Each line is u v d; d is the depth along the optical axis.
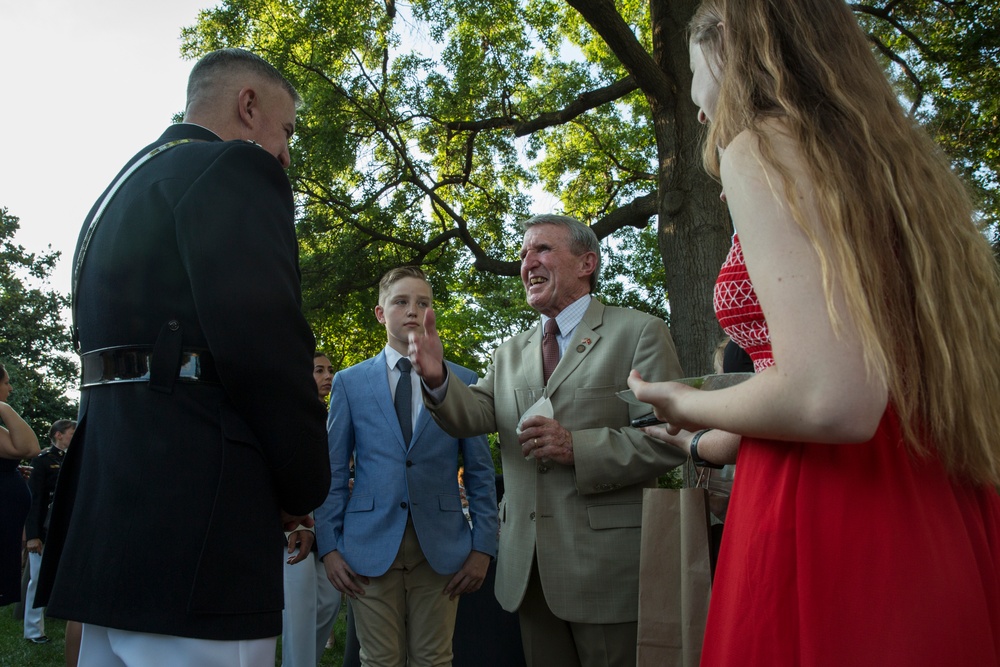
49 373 31.41
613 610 2.46
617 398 2.66
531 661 2.65
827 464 1.08
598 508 2.56
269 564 1.57
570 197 16.83
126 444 1.54
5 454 4.67
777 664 1.04
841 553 1.03
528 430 2.50
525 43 15.05
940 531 1.03
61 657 5.77
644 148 16.06
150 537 1.48
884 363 0.97
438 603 3.26
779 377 1.00
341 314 14.74
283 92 2.09
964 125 9.83
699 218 8.62
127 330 1.59
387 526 3.22
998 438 1.11
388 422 3.39
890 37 11.94
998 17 11.04
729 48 1.25
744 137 1.14
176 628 1.44
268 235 1.62
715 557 2.27
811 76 1.18
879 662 0.97
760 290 1.04
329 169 13.76
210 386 1.58
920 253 1.09
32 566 6.31
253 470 1.57
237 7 14.12
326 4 13.74
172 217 1.62
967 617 0.99
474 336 24.45
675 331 8.66
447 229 15.41
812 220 1.02
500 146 15.16
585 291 2.95
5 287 31.17
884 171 1.10
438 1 14.38
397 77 14.34
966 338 1.09
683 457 2.58
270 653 1.60
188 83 2.05
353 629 3.76
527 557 2.60
